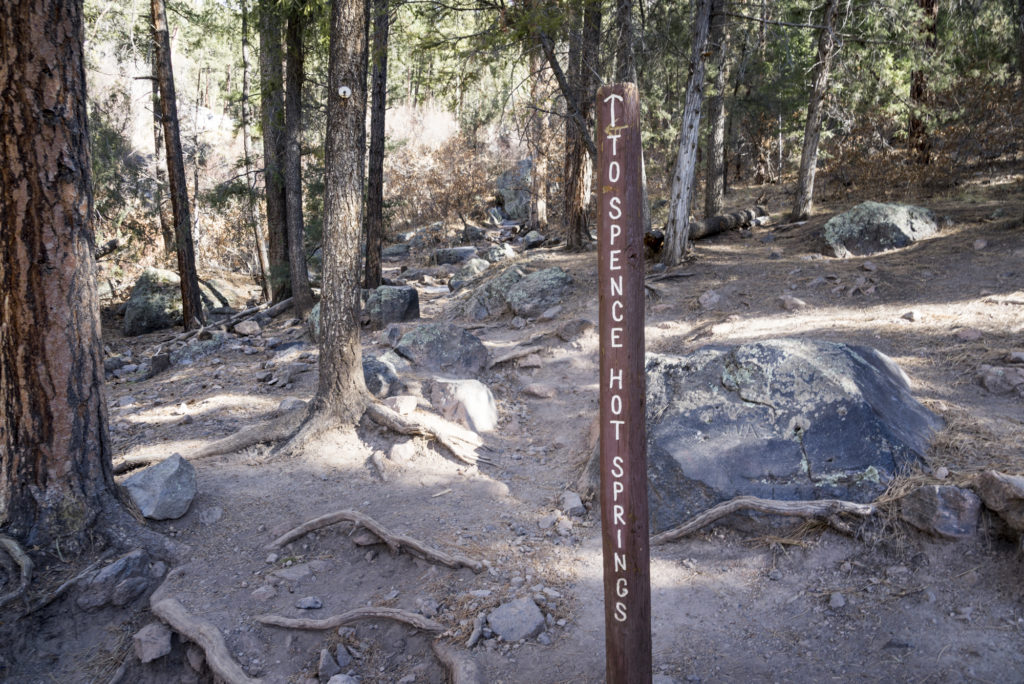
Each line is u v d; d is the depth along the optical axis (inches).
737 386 240.7
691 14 671.1
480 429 306.0
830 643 171.0
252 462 276.4
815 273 466.3
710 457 222.5
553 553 219.9
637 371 122.6
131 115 840.9
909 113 676.1
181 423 335.3
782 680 160.6
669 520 220.5
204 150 1147.3
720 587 196.4
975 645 162.1
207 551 221.5
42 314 202.2
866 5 579.2
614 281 121.0
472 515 241.6
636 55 546.0
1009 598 171.9
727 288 467.8
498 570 209.9
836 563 194.7
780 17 667.4
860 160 740.0
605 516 127.4
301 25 618.2
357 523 227.9
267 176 732.0
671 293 484.7
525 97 590.6
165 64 657.6
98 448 216.4
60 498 206.4
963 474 199.5
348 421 290.5
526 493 259.0
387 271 900.0
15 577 192.2
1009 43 578.2
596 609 192.4
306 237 737.0
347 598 206.1
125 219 865.5
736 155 1098.7
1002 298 352.8
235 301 863.1
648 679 129.6
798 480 211.2
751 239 655.1
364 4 272.7
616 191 119.1
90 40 665.0
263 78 681.0
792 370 236.5
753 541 208.4
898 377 259.9
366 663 181.8
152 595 201.8
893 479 204.7
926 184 676.7
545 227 932.0
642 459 124.9
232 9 724.7
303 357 473.1
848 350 246.8
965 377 275.7
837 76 670.5
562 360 400.5
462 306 584.7
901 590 182.1
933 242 493.7
